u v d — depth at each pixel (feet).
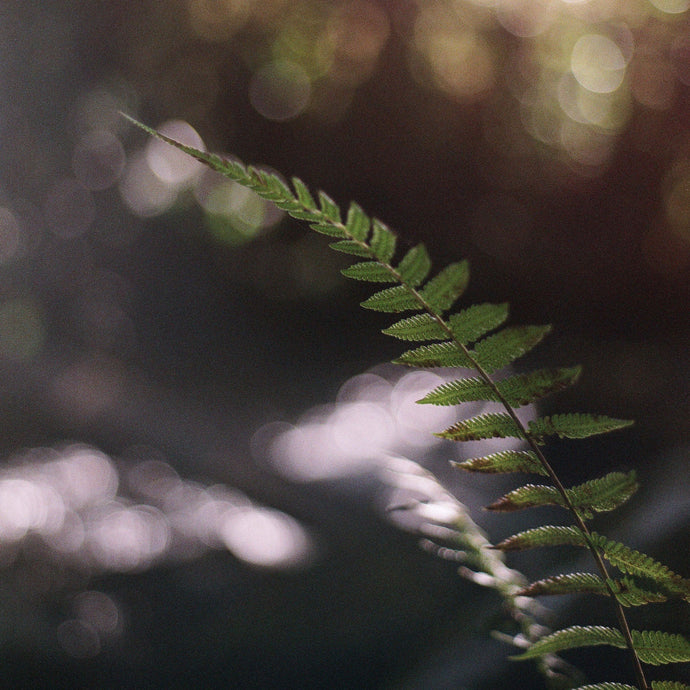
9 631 9.61
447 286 2.00
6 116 42.39
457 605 9.18
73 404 24.67
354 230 1.98
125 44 39.52
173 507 15.65
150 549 12.97
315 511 15.14
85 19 40.19
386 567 10.61
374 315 34.17
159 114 39.96
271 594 10.75
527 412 21.47
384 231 1.99
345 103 36.55
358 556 11.37
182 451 20.79
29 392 25.23
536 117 34.68
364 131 36.78
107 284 39.32
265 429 24.62
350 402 27.02
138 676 9.37
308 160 37.76
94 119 42.06
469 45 34.32
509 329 2.03
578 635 2.17
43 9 41.06
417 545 11.14
